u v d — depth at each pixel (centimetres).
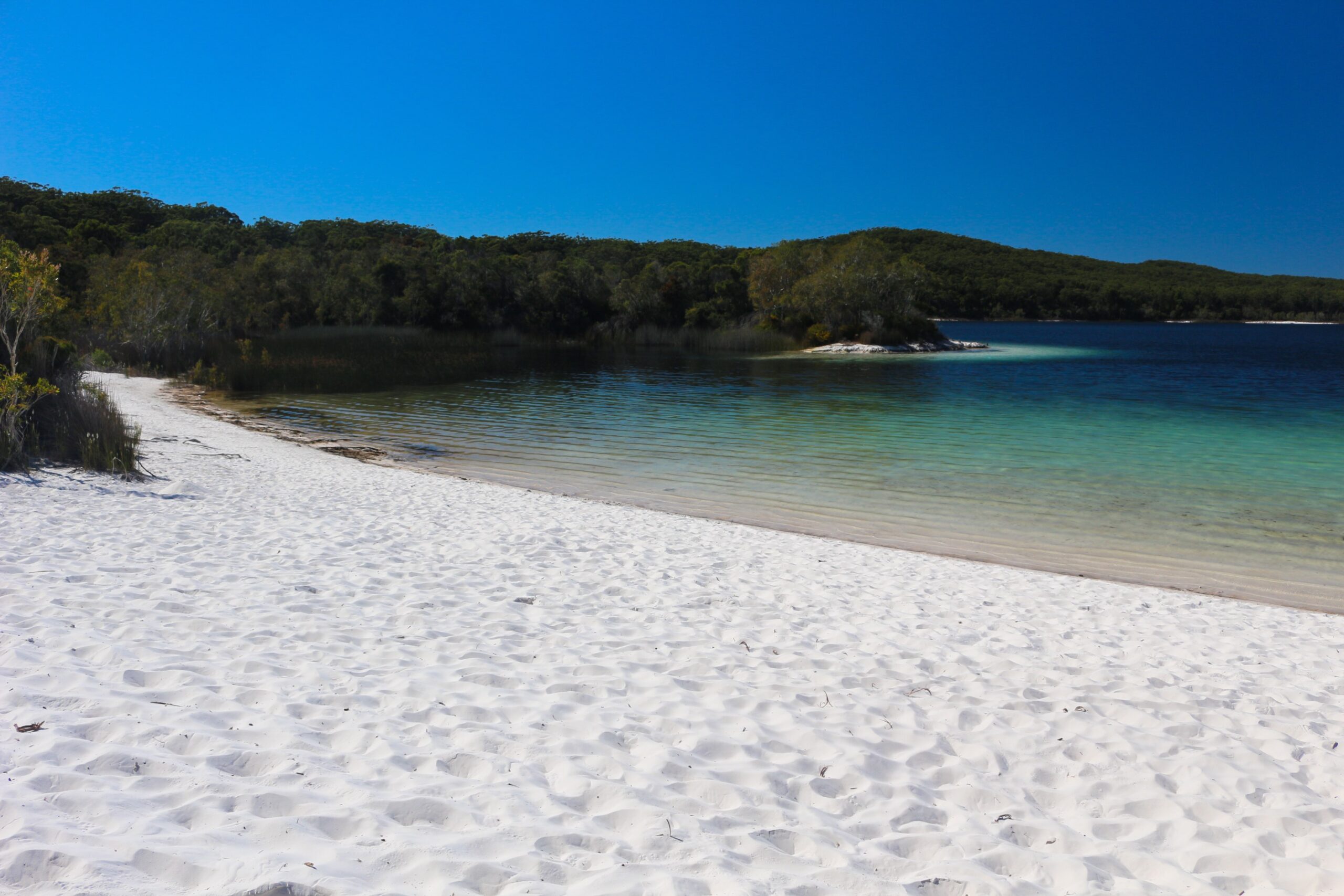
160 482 1059
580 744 371
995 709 475
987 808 355
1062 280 13675
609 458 1620
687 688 472
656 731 404
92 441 1084
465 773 329
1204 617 729
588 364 4262
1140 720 472
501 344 5912
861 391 2909
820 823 320
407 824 279
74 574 581
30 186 7125
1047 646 616
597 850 277
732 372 3784
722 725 417
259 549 732
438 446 1755
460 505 1095
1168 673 567
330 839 261
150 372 3094
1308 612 772
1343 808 369
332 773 311
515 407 2422
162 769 294
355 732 355
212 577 617
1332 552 980
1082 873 297
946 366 4150
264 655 455
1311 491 1310
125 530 756
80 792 266
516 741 367
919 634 626
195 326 3775
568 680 465
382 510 1012
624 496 1289
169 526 794
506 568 743
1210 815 357
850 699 475
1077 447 1733
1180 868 312
